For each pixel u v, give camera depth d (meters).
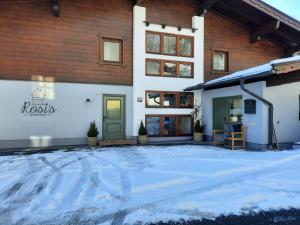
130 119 11.70
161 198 4.44
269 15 12.20
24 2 10.15
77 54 10.87
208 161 7.21
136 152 8.93
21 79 10.05
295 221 3.62
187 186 5.05
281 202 4.26
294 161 6.97
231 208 4.04
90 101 11.04
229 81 9.91
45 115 10.36
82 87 10.93
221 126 11.55
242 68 14.00
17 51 10.02
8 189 4.94
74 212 3.89
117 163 7.10
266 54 14.58
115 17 11.55
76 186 5.10
